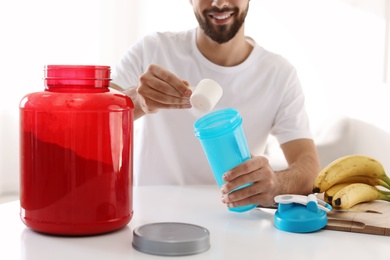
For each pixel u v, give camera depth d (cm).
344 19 246
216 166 100
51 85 87
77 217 84
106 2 298
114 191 86
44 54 276
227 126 96
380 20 238
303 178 130
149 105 115
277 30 261
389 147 191
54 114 82
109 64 302
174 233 82
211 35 156
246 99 166
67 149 83
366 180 120
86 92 86
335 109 249
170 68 168
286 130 164
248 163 100
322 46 252
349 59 246
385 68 238
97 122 83
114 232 90
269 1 261
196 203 115
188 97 110
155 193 125
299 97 169
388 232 93
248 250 82
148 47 171
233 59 165
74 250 80
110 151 85
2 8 260
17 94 267
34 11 272
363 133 206
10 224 94
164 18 299
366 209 106
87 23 292
